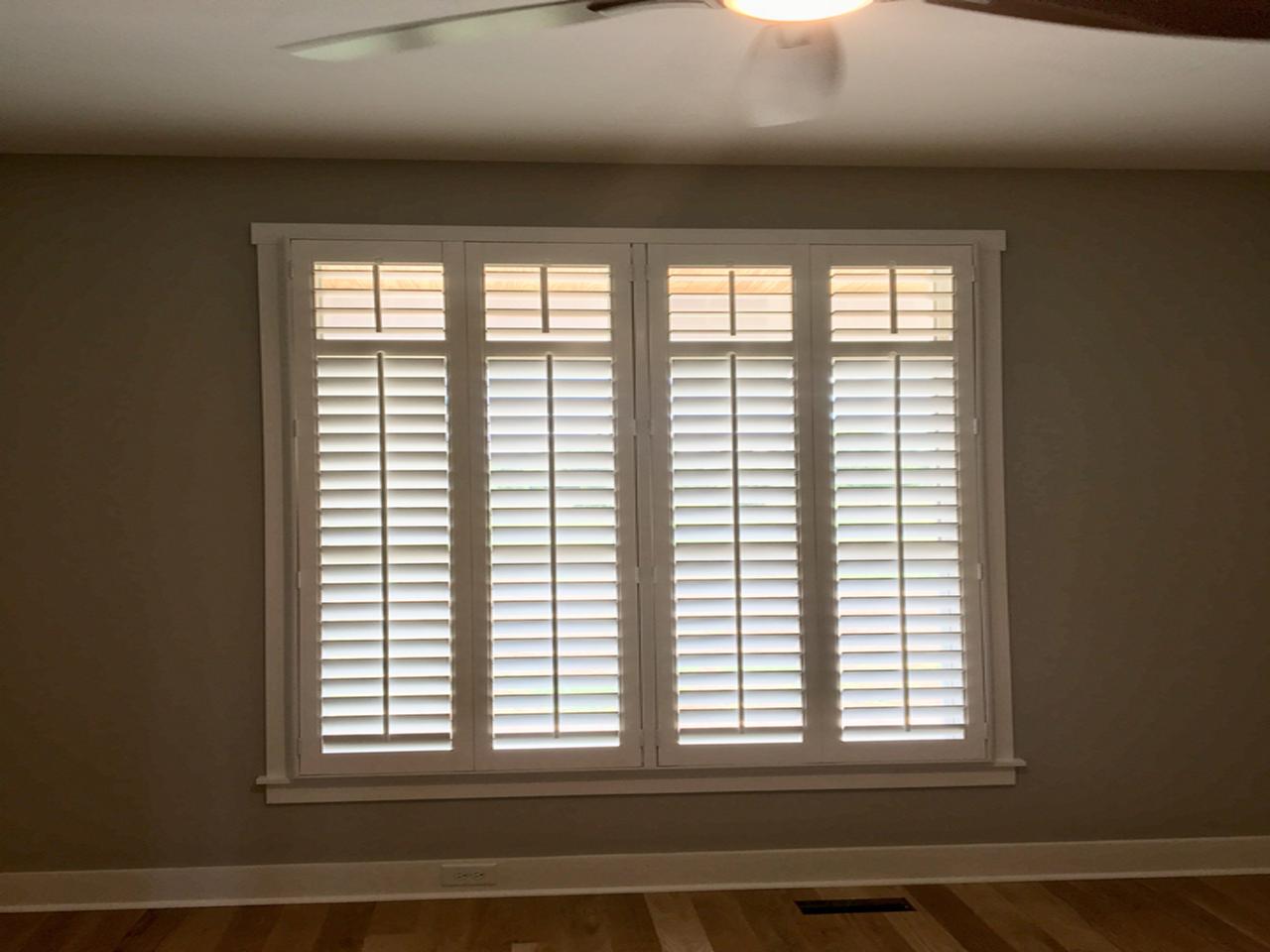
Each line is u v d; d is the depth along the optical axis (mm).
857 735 3492
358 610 3348
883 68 2775
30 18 2400
